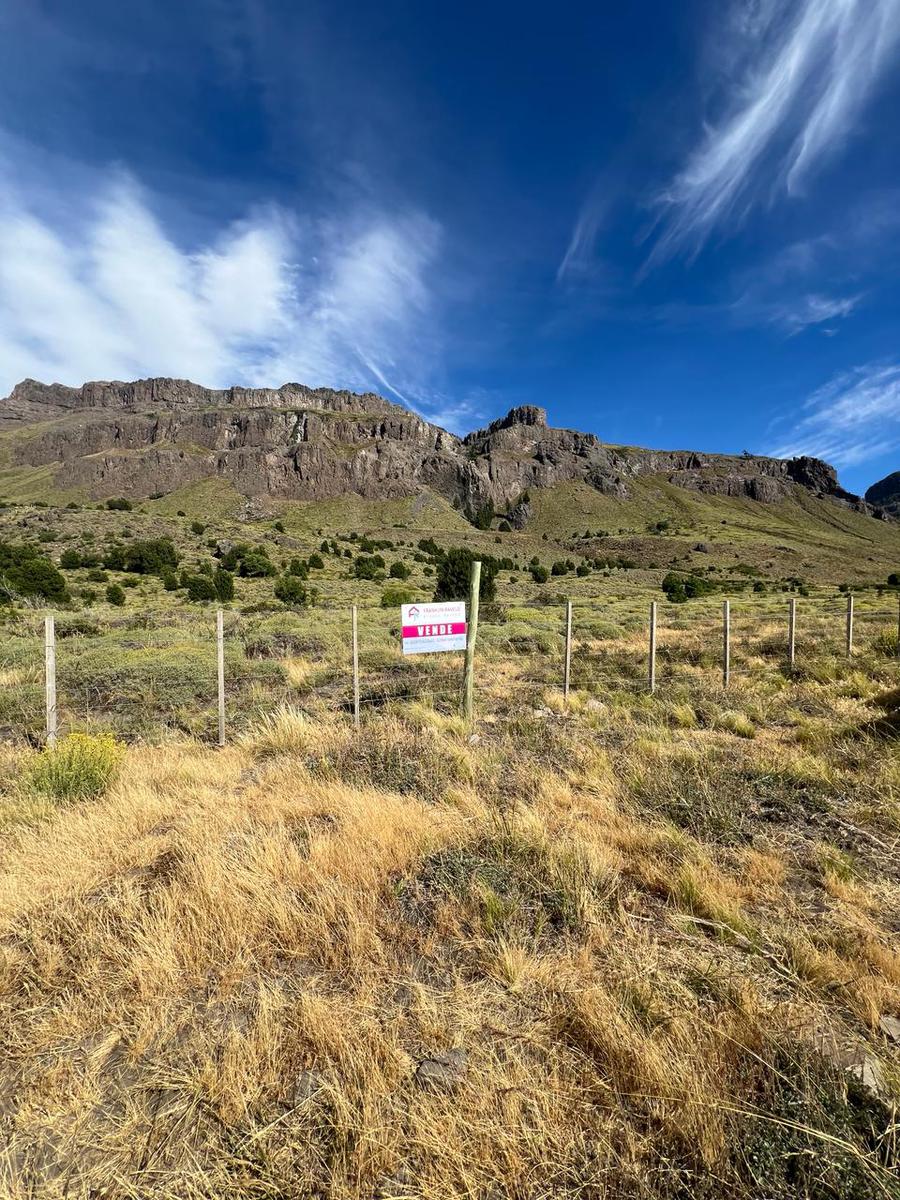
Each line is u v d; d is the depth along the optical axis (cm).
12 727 724
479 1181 148
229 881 281
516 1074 180
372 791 424
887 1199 140
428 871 308
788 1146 151
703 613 2684
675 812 396
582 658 1234
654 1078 173
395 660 1241
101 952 242
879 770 479
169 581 4462
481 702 844
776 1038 188
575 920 266
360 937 241
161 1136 165
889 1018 206
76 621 1872
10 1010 217
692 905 285
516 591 5347
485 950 242
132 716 782
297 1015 206
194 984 226
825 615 2256
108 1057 195
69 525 8244
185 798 436
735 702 769
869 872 320
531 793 439
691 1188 145
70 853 328
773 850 346
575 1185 149
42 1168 158
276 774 488
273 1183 150
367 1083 171
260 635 1591
